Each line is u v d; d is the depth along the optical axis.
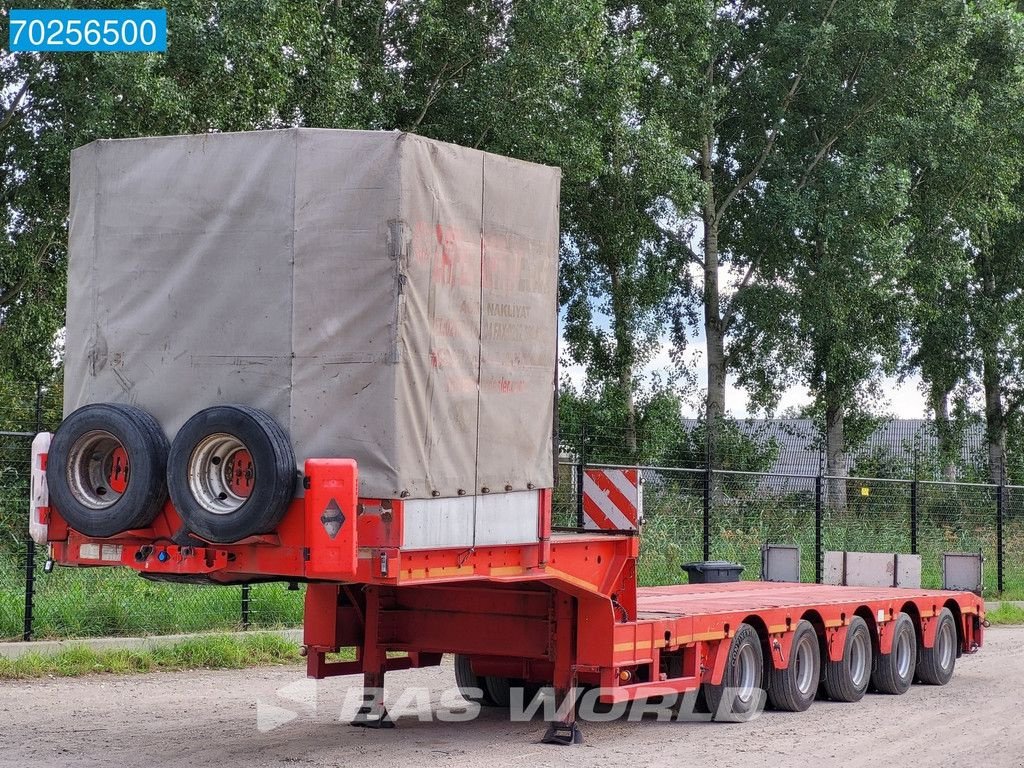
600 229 35.72
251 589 16.97
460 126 30.84
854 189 35.06
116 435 8.37
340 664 10.84
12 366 25.25
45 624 14.77
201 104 24.64
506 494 8.95
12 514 15.73
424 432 8.20
